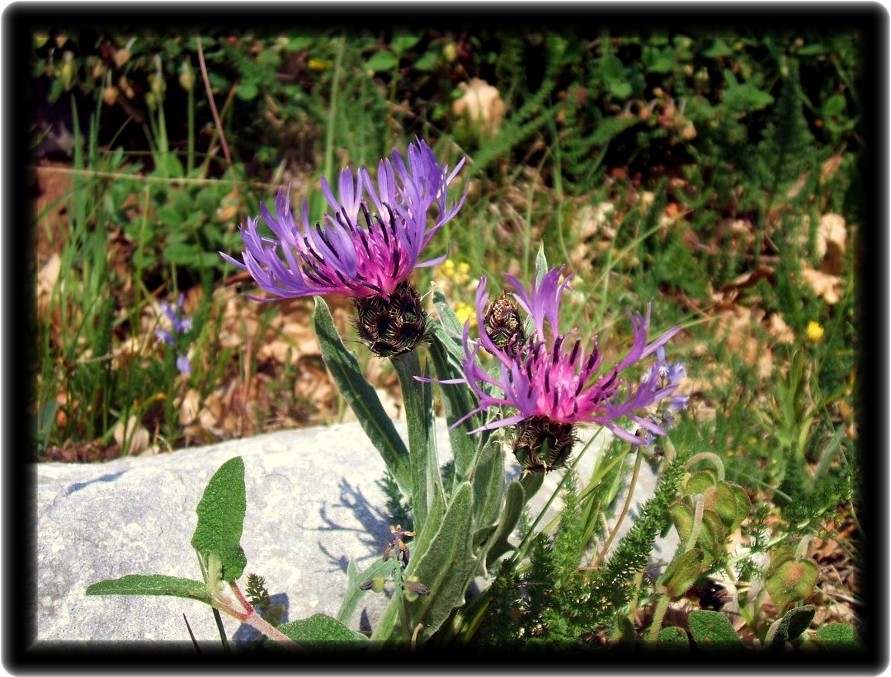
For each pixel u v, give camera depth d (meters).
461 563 0.20
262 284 0.21
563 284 0.21
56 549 0.25
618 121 0.49
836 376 0.37
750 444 0.34
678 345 0.39
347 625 0.22
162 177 0.48
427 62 0.53
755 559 0.28
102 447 0.38
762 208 0.47
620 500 0.28
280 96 0.52
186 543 0.25
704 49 0.53
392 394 0.41
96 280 0.43
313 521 0.26
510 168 0.51
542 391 0.20
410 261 0.20
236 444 0.31
